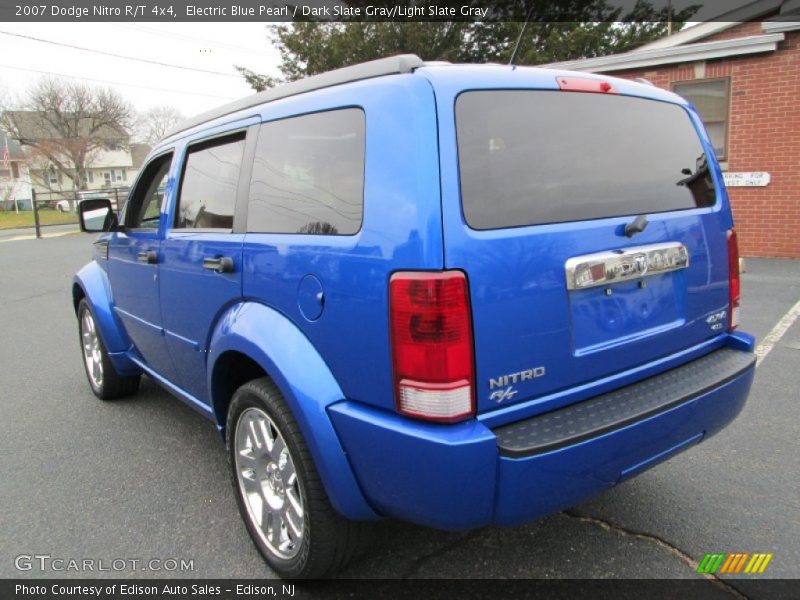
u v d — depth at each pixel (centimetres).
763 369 491
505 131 211
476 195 198
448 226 189
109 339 436
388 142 202
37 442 405
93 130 5838
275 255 242
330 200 223
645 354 245
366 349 204
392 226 195
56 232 2300
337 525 231
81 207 395
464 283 189
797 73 941
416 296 187
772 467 339
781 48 946
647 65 1046
